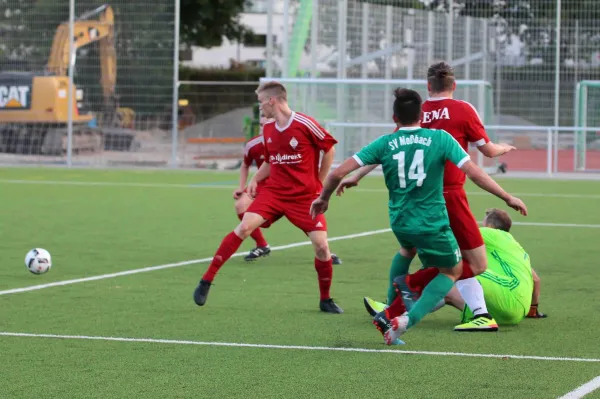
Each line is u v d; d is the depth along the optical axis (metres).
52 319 15.84
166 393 11.32
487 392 11.35
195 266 22.11
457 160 12.99
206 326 15.30
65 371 12.34
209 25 93.88
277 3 93.31
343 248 25.27
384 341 13.97
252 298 18.02
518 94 55.22
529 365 12.70
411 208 13.19
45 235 27.39
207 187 43.91
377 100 52.00
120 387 11.57
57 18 57.72
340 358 13.11
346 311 16.72
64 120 58.09
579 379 11.94
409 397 11.16
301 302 17.62
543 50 54.88
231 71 96.25
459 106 15.23
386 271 21.53
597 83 52.00
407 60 56.00
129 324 15.45
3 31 58.34
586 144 53.94
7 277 20.31
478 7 57.19
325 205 13.89
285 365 12.71
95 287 19.16
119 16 55.81
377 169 53.00
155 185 44.91
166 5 55.31
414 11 56.09
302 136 16.28
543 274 21.11
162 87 55.84
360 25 54.69
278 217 16.69
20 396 11.17
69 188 43.00
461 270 13.55
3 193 40.34
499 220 16.34
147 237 27.12
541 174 51.91
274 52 60.00
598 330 15.09
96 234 27.69
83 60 56.62
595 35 54.12
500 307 15.14
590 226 30.23
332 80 50.94
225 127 74.62
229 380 11.91
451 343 14.05
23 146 58.50
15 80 58.22
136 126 56.41
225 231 28.61
